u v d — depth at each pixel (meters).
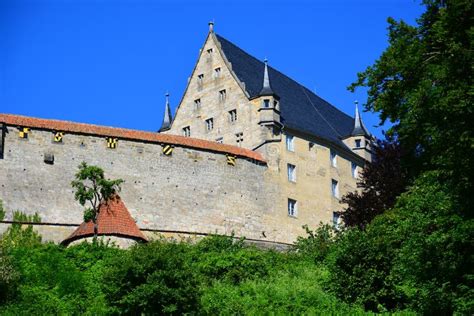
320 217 83.25
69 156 68.44
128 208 69.75
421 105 43.34
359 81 51.38
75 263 51.97
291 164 82.12
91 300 46.72
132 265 41.41
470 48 41.19
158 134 73.56
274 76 94.44
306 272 55.09
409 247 43.12
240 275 52.69
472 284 40.22
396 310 45.00
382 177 65.19
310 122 90.19
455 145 38.28
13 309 44.22
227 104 85.69
